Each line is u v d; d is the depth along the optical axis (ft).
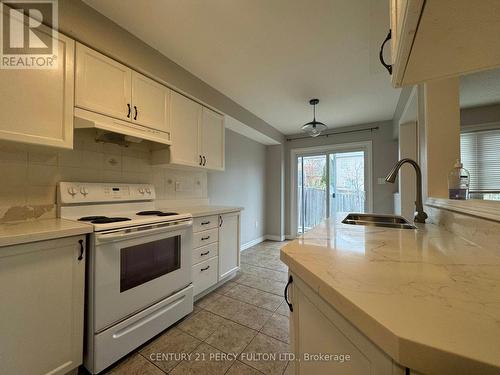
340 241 2.98
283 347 4.99
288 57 6.88
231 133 12.23
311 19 5.36
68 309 3.92
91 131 5.90
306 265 2.05
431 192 4.94
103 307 4.25
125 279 4.71
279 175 15.42
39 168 4.99
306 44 6.28
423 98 5.60
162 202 7.88
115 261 4.45
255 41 6.16
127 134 5.49
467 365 0.96
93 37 5.03
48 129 4.34
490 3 1.61
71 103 4.65
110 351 4.29
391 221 5.97
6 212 4.55
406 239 3.09
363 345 1.44
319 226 4.25
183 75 7.39
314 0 4.82
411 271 1.89
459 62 2.51
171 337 5.30
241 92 9.21
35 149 4.80
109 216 5.69
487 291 1.52
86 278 4.24
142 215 5.99
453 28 1.92
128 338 4.60
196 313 6.35
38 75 4.24
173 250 5.86
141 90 6.09
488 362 0.93
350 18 5.32
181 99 7.34
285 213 15.92
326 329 1.88
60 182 5.21
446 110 4.83
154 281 5.23
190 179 9.14
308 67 7.41
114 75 5.47
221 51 6.59
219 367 4.43
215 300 7.12
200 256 7.04
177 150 7.16
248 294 7.54
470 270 1.91
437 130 4.89
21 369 3.43
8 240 3.26
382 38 5.95
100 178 6.09
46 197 5.08
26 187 4.81
